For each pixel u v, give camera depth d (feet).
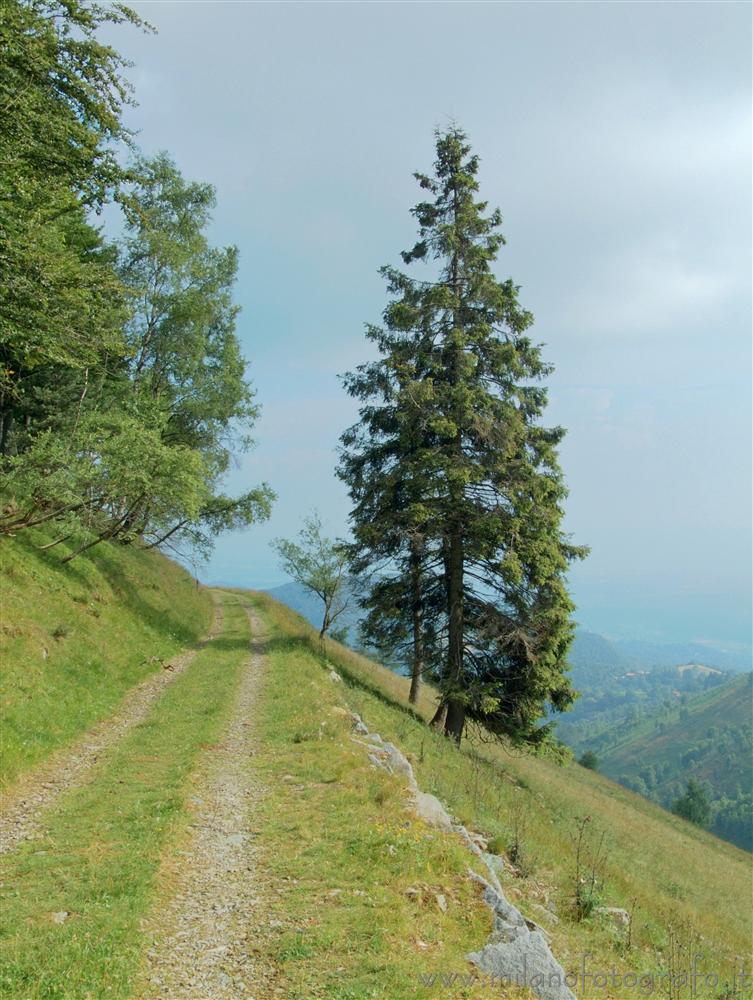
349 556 84.99
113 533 83.10
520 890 33.73
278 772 40.88
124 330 91.76
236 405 103.81
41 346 50.52
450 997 19.27
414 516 73.46
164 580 118.42
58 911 22.97
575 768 138.00
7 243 42.73
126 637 74.43
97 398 88.53
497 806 52.06
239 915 23.81
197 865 28.07
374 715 68.13
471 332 81.30
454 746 73.41
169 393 99.19
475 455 77.77
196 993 19.08
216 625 120.98
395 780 39.24
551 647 75.25
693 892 60.80
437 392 77.30
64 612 66.03
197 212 99.71
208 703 59.00
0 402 82.33
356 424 86.28
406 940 22.08
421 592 84.23
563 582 77.51
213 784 38.68
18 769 38.09
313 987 19.40
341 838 30.42
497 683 76.13
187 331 97.81
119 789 37.06
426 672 83.30
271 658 85.71
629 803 121.49
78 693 53.26
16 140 41.81
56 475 65.62
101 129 46.75
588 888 36.60
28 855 28.07
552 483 75.20
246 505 104.58
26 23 38.78
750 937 50.08
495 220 84.58
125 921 22.17
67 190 49.44
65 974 18.88
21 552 70.90
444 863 28.48
